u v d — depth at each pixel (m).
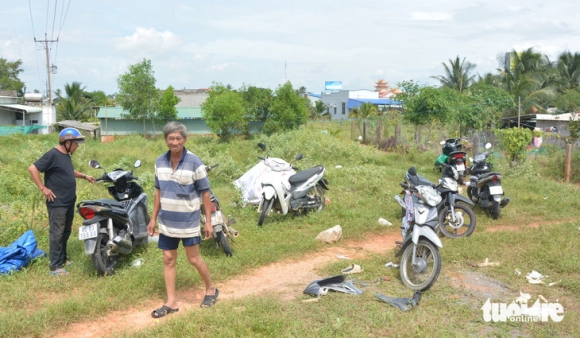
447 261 6.09
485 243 6.89
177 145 4.42
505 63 39.00
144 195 6.50
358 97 59.22
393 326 4.25
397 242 6.30
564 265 5.82
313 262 6.28
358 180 11.19
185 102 46.47
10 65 55.69
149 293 5.04
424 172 13.95
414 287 5.14
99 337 4.10
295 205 8.23
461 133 23.19
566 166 13.02
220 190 10.85
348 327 4.21
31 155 11.85
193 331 4.05
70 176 5.68
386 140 21.05
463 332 4.19
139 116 31.91
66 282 5.20
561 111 32.84
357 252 6.74
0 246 6.43
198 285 5.34
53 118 42.53
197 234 4.61
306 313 4.52
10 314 4.32
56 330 4.20
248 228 7.63
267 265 6.12
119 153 17.41
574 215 9.01
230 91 29.55
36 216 7.02
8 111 40.59
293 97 29.00
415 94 23.27
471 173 9.62
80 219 8.16
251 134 29.28
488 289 5.24
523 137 13.45
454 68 40.22
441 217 7.48
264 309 4.52
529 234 7.29
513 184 11.78
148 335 4.02
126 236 5.72
